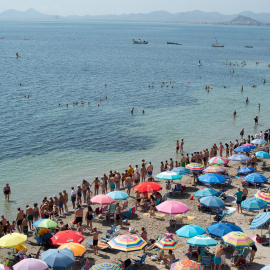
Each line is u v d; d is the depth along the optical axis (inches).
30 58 6087.6
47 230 968.9
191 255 909.8
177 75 4547.2
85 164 1686.8
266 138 2004.2
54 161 1712.6
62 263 762.8
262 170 1594.5
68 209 1252.5
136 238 864.9
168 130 2251.5
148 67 5285.4
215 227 911.7
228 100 3149.6
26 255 866.8
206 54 7495.1
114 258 908.0
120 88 3585.1
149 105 2901.1
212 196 1114.1
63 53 7022.6
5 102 2834.6
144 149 1913.1
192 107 2866.6
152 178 1478.8
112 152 1856.5
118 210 1079.6
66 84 3718.0
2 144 1909.4
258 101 3125.0
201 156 1643.7
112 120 2433.6
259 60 6550.2
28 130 2160.4
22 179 1505.9
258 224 925.2
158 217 1155.3
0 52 6914.4
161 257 898.1
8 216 1219.2
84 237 941.8
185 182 1472.7
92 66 5251.0
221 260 832.3
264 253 908.0
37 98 3024.1
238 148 1679.4
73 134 2121.1
